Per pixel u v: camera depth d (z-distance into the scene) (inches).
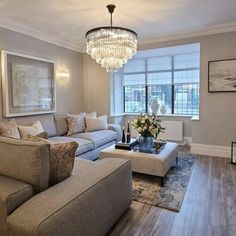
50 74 171.8
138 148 125.3
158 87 222.1
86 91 216.5
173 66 212.5
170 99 217.3
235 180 115.3
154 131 119.3
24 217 47.3
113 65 113.3
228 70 153.1
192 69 204.2
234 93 153.2
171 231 73.7
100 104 211.8
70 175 68.0
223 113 158.1
